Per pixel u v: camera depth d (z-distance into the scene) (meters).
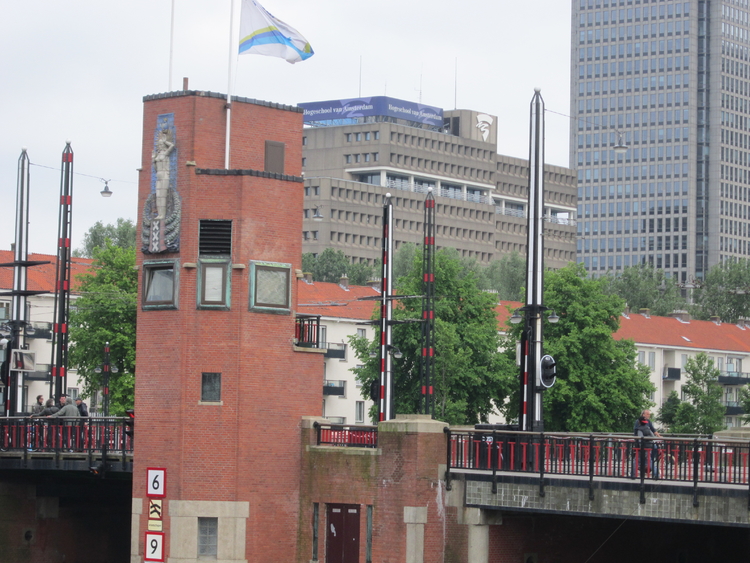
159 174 104.00
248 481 101.81
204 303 102.31
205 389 102.31
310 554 103.00
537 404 108.44
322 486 102.75
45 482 125.12
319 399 106.44
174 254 103.50
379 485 99.12
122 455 109.81
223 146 104.75
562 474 91.81
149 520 102.25
